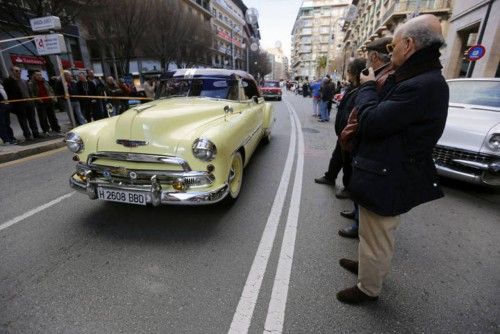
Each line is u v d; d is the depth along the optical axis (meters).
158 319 1.74
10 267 2.20
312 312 1.81
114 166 2.61
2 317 1.74
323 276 2.14
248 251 2.43
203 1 37.28
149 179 2.58
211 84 4.07
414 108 1.37
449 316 1.78
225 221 2.93
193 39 20.84
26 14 10.67
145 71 28.19
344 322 1.73
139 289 1.98
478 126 3.45
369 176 1.55
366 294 1.81
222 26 44.44
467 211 3.22
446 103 1.43
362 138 1.62
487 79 4.51
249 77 4.99
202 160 2.48
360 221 1.73
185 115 2.91
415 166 1.50
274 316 1.77
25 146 5.73
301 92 32.25
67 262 2.26
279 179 4.19
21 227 2.78
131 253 2.39
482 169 3.32
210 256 2.35
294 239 2.63
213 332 1.65
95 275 2.12
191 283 2.04
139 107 3.07
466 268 2.25
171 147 2.51
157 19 16.78
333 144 6.57
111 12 13.06
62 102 10.70
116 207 3.21
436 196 1.59
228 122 3.02
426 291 2.00
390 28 24.41
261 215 3.07
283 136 7.50
